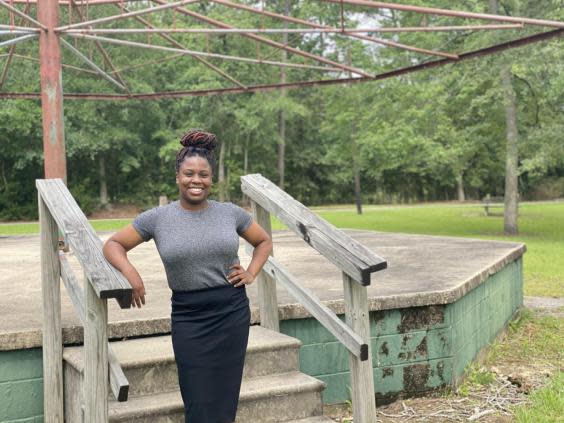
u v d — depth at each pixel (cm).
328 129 3056
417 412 454
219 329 289
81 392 335
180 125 4094
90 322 297
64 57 3053
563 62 1797
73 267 708
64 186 372
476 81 1958
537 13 1811
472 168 3081
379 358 469
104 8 2769
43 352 369
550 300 938
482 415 442
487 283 643
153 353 367
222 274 291
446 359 492
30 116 3266
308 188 4856
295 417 371
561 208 3425
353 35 1068
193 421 289
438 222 2644
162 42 3753
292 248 951
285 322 445
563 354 625
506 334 722
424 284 529
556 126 1930
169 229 286
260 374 391
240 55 3866
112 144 3772
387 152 2297
